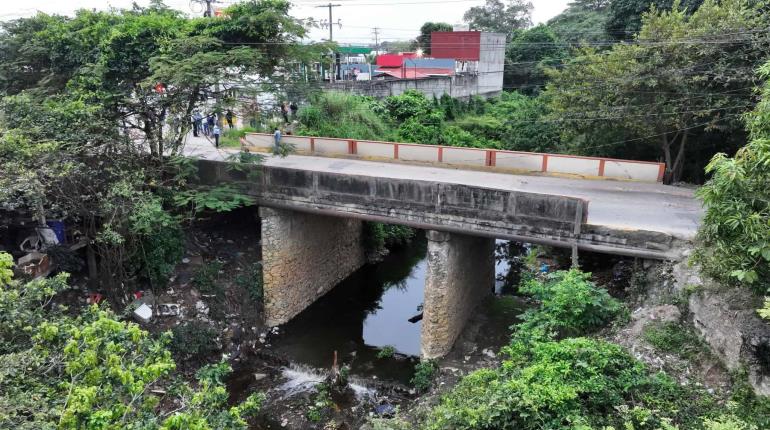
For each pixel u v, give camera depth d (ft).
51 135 45.44
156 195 54.49
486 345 54.90
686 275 39.34
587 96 64.90
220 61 52.19
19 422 20.15
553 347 34.27
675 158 69.31
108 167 48.08
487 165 68.74
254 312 60.44
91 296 50.24
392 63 146.20
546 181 63.26
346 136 87.20
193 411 26.03
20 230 49.08
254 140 81.20
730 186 27.94
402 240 88.94
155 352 28.30
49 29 62.08
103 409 21.35
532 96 150.51
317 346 59.57
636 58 60.39
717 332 33.73
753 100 53.57
